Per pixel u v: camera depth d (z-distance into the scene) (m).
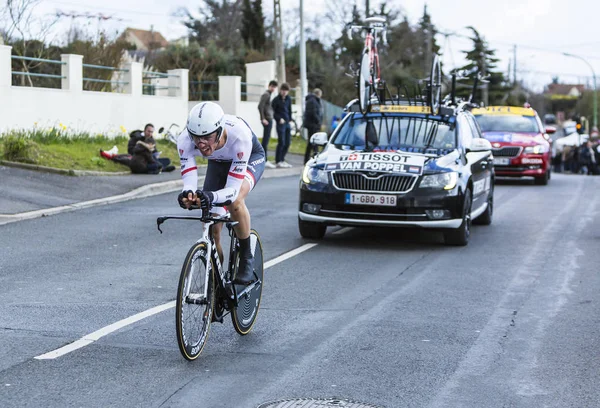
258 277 7.86
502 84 96.25
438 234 14.25
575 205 18.94
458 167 12.95
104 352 6.95
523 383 6.32
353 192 12.48
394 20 69.75
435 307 8.84
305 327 7.95
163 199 18.27
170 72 31.00
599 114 134.75
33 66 28.78
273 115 26.28
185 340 6.57
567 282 10.23
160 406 5.70
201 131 6.48
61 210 15.92
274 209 16.97
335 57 66.12
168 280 10.02
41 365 6.55
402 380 6.37
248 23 57.12
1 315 8.15
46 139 22.69
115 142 24.94
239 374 6.46
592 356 7.04
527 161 24.44
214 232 7.11
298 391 6.08
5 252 11.70
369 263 11.42
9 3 29.19
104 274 10.33
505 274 10.73
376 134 13.88
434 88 15.69
